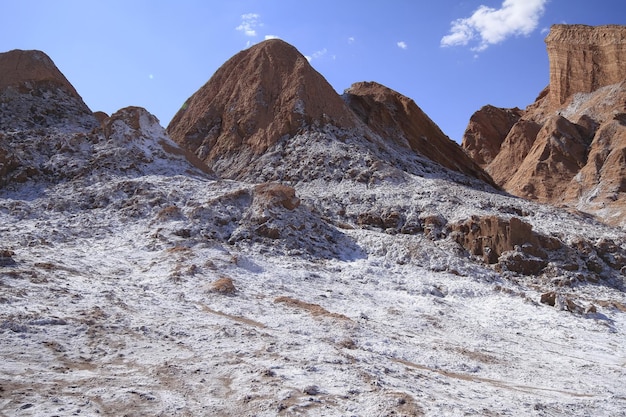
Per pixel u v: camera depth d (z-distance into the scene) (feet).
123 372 31.45
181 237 80.64
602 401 37.35
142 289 54.80
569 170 203.82
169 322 42.45
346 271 78.54
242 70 177.78
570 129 218.38
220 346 37.96
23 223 80.74
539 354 51.39
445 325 58.18
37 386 27.81
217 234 85.15
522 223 95.45
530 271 90.99
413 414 27.96
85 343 35.60
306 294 63.16
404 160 159.74
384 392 31.09
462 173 184.03
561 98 265.34
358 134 155.84
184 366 33.06
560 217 128.36
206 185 103.50
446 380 38.11
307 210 98.89
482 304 71.61
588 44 260.83
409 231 103.91
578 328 64.23
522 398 35.83
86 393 27.63
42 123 132.87
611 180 185.57
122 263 66.80
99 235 80.18
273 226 88.17
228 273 66.49
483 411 30.81
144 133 121.60
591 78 257.14
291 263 77.66
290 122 151.33
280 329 45.62
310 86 161.48
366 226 105.40
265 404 27.86
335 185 126.21
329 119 154.10
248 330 42.70
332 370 34.55
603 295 84.64
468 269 85.66
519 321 64.95
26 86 140.56
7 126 126.31
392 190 121.60
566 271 90.68
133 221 87.30
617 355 54.34
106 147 114.01
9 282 46.57
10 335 34.37
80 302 44.60
